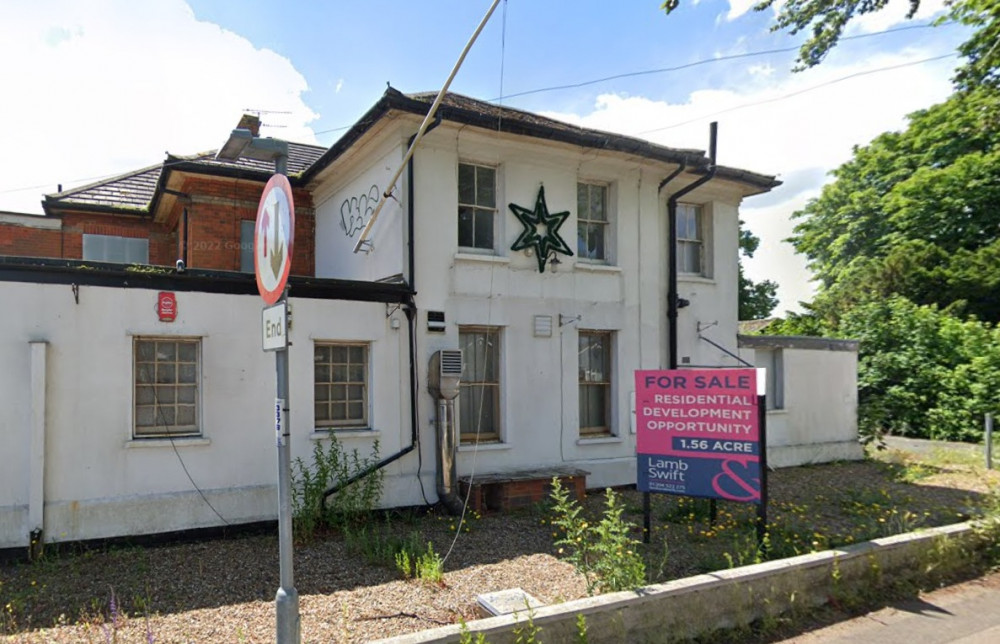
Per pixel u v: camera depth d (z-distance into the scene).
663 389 7.37
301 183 12.48
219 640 4.88
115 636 4.61
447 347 9.79
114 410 7.51
